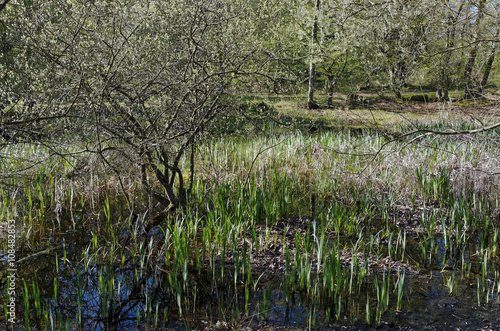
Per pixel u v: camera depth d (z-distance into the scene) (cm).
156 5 571
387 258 555
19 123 501
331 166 917
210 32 625
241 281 495
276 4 803
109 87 534
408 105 1992
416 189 800
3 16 534
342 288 477
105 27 544
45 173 786
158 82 557
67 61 522
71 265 523
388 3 772
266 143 1034
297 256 492
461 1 830
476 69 974
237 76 631
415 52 826
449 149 899
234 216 616
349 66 1723
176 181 808
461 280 499
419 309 437
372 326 407
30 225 626
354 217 649
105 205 727
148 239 604
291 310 434
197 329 400
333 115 1541
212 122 716
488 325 407
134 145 562
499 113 917
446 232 609
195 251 546
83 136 631
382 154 820
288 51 1102
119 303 448
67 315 422
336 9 966
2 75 539
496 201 698
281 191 762
